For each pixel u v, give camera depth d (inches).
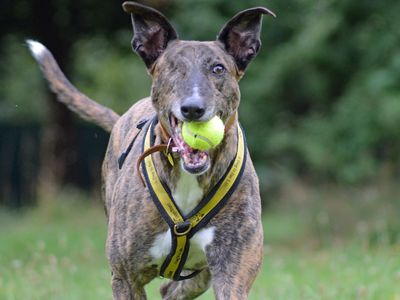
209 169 203.5
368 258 334.3
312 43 609.0
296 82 656.4
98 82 1074.1
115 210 216.8
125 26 702.5
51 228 551.5
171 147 202.2
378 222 481.4
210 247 207.9
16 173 837.2
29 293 297.6
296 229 579.2
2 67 903.7
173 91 201.0
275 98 660.7
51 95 693.9
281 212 645.3
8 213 693.3
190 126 193.5
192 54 203.3
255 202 210.7
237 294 206.1
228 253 207.0
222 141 203.8
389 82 495.5
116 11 682.2
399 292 290.4
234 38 211.9
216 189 204.8
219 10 568.4
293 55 624.1
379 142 568.4
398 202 549.6
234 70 208.7
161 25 212.8
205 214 205.9
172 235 208.1
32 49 285.0
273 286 313.3
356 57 611.2
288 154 697.6
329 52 615.8
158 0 625.3
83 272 348.8
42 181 695.1
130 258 213.2
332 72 649.0
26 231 534.3
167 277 223.1
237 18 209.3
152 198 207.8
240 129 213.9
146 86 1075.9
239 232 207.0
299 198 648.4
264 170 666.8
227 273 207.0
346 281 310.2
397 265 333.7
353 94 554.9
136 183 212.7
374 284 297.9
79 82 993.5
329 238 514.0
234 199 206.5
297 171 701.3
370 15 528.7
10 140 839.1
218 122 194.9
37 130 840.9
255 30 213.2
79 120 831.1
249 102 649.0
